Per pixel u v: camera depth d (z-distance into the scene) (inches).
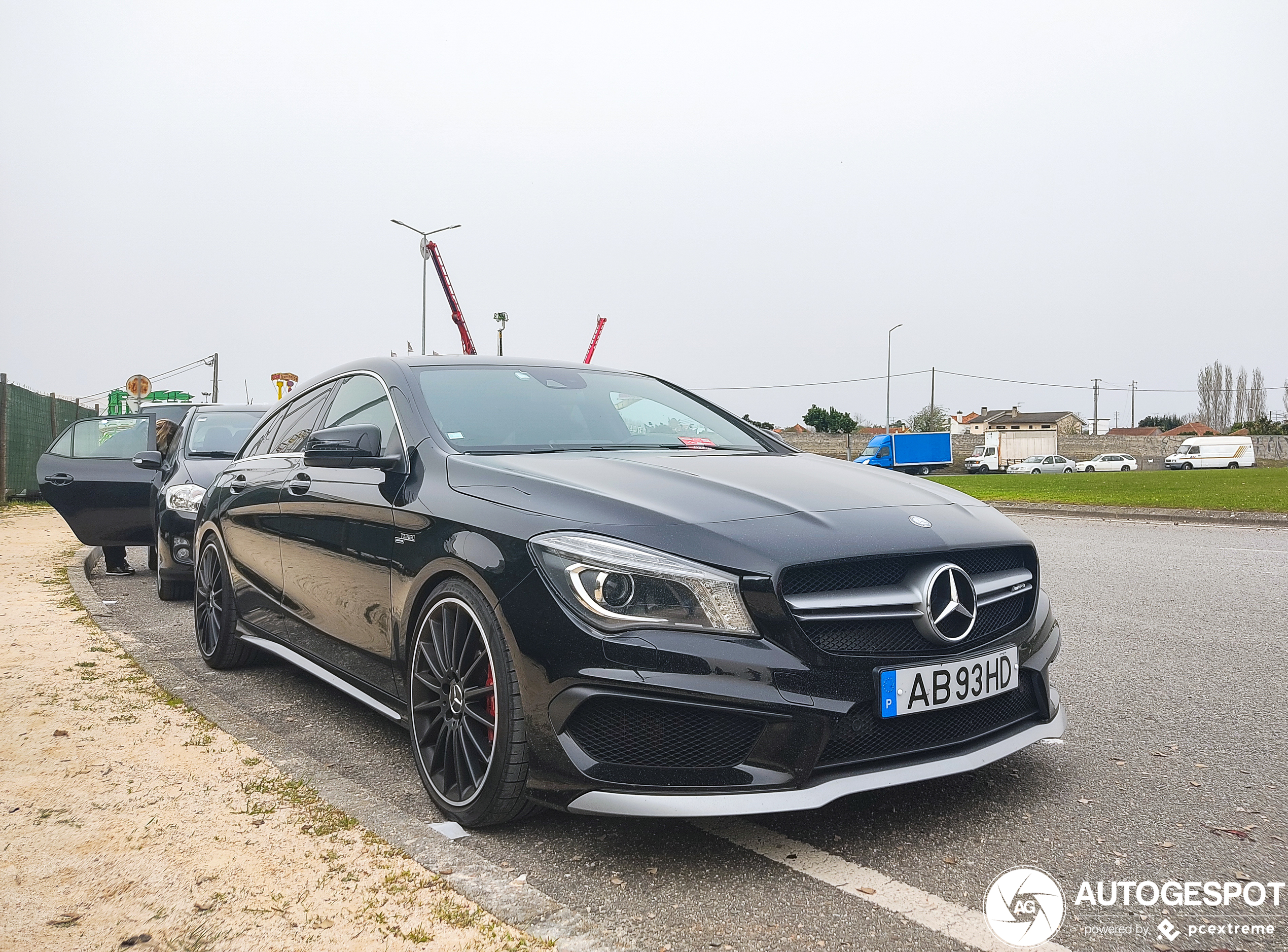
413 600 116.6
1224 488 876.0
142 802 110.7
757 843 101.8
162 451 367.2
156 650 204.5
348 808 110.0
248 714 154.8
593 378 162.1
